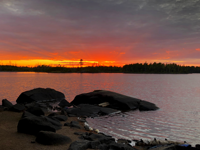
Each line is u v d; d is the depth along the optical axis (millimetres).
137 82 86812
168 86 64938
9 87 50000
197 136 11805
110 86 61969
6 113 15789
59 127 11773
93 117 16688
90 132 11578
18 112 16578
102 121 15398
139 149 8859
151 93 42156
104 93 25844
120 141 10078
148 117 17312
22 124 10008
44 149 7617
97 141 8172
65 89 49219
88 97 25719
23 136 9375
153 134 12062
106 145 7938
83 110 18766
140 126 13992
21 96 26531
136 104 22547
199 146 7766
